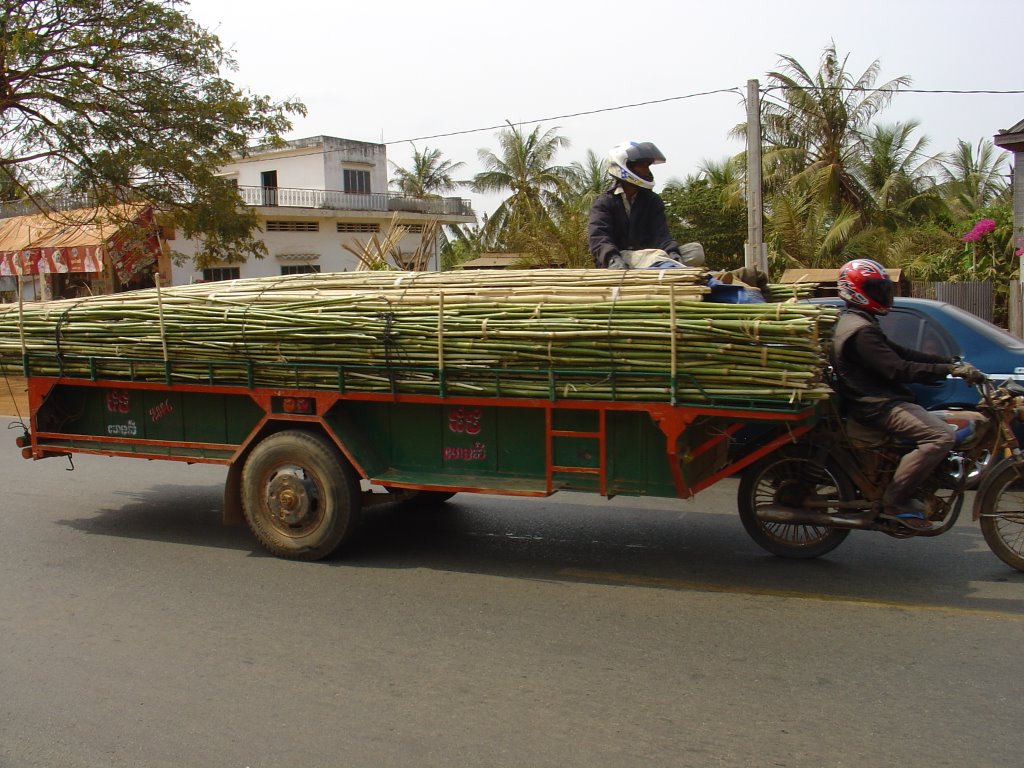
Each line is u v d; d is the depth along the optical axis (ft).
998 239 53.62
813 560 17.46
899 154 90.53
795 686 11.91
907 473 15.44
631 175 18.86
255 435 18.48
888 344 16.34
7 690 12.29
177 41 51.34
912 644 13.23
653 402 15.23
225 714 11.44
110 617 15.10
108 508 23.17
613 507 22.50
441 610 15.16
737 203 84.43
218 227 56.85
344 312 17.28
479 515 21.84
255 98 54.95
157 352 19.02
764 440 16.74
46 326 20.16
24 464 29.43
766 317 14.30
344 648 13.57
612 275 16.31
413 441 17.74
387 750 10.44
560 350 15.55
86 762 10.30
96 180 51.08
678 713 11.21
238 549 19.20
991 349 21.56
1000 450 16.08
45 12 48.47
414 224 112.37
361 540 19.71
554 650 13.33
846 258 70.69
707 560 17.75
